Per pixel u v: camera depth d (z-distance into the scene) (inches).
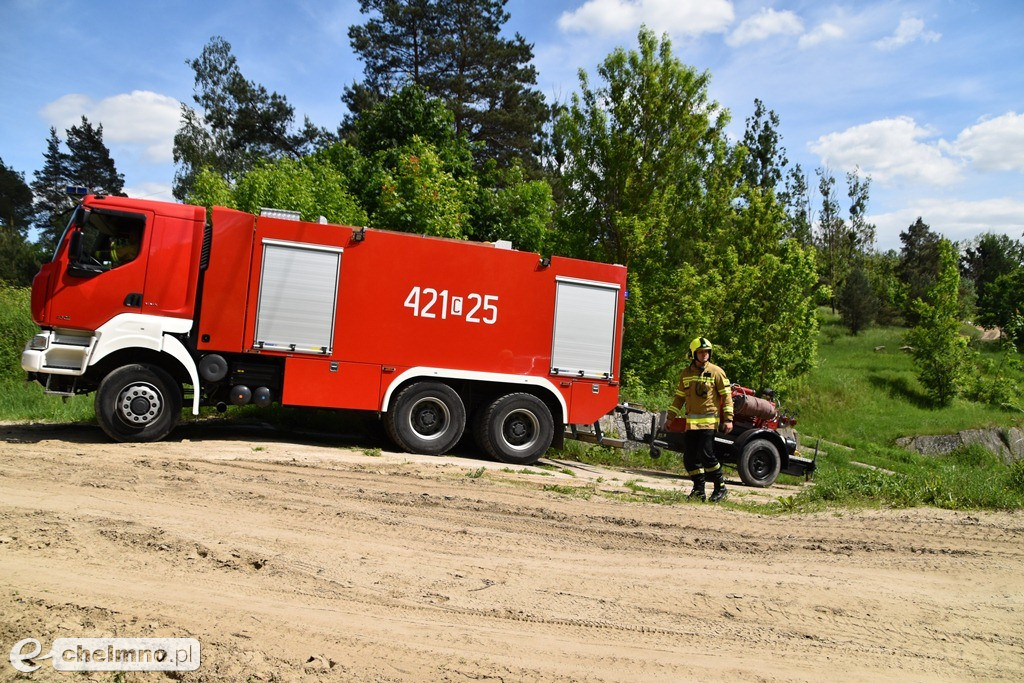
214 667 153.1
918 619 210.4
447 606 196.9
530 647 176.2
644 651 178.5
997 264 2044.8
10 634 160.7
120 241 397.7
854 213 1781.5
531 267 468.8
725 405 377.4
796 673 172.2
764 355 861.2
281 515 263.1
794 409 990.4
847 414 1016.2
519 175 871.7
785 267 861.2
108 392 390.3
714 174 784.3
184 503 267.3
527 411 465.4
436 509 292.2
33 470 301.9
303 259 425.1
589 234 771.4
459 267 453.7
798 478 579.2
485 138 1491.1
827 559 261.9
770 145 1716.3
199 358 413.1
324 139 1793.8
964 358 1128.2
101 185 2450.8
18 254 1676.9
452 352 451.2
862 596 224.8
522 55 1542.8
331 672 155.4
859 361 1309.1
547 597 208.5
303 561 218.5
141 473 309.7
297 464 366.3
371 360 436.1
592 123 759.7
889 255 2170.3
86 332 391.2
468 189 780.6
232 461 358.6
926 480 389.7
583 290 480.4
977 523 324.8
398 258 442.3
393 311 440.8
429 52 1498.5
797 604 215.3
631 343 756.0
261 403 423.5
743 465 497.4
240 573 206.2
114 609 176.7
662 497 362.6
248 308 415.8
